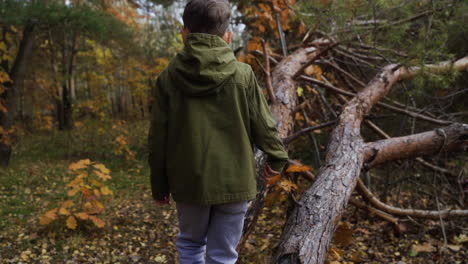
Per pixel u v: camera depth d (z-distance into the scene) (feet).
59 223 11.32
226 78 4.23
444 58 11.55
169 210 14.25
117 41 26.32
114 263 9.37
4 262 9.12
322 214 6.62
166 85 4.55
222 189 4.25
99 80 35.96
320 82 12.21
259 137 4.51
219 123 4.33
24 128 36.73
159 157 4.64
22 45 23.97
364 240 10.60
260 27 14.15
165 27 30.32
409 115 13.11
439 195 13.39
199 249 5.00
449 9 9.73
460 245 9.92
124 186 18.43
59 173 21.06
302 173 11.19
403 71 11.93
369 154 8.99
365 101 10.48
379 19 10.03
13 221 12.51
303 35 16.55
